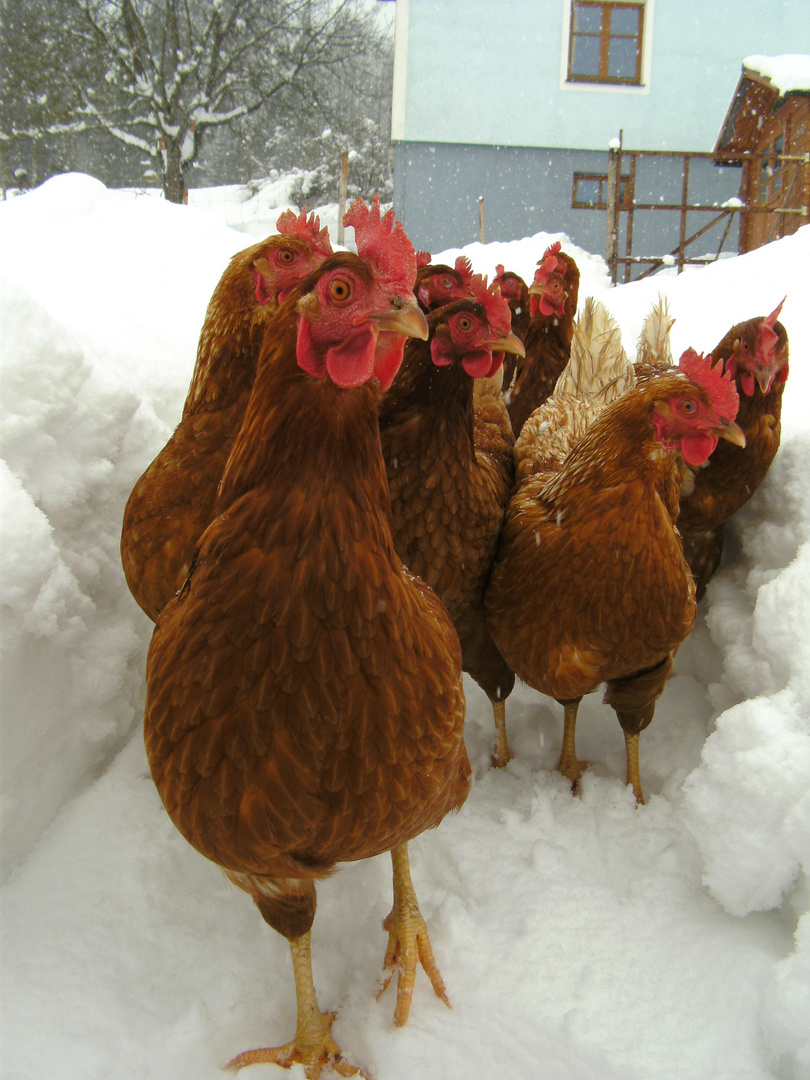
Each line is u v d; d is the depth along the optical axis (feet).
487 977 2.33
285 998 2.32
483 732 3.45
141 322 4.04
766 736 2.46
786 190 12.12
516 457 3.45
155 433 3.21
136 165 20.90
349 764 1.79
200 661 1.76
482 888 2.61
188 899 2.52
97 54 18.78
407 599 1.86
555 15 13.57
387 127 22.35
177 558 2.57
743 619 3.06
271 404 1.71
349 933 2.50
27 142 19.42
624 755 3.24
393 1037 2.19
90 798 2.71
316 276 1.66
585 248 14.53
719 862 2.45
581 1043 2.16
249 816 1.79
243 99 20.20
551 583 2.63
